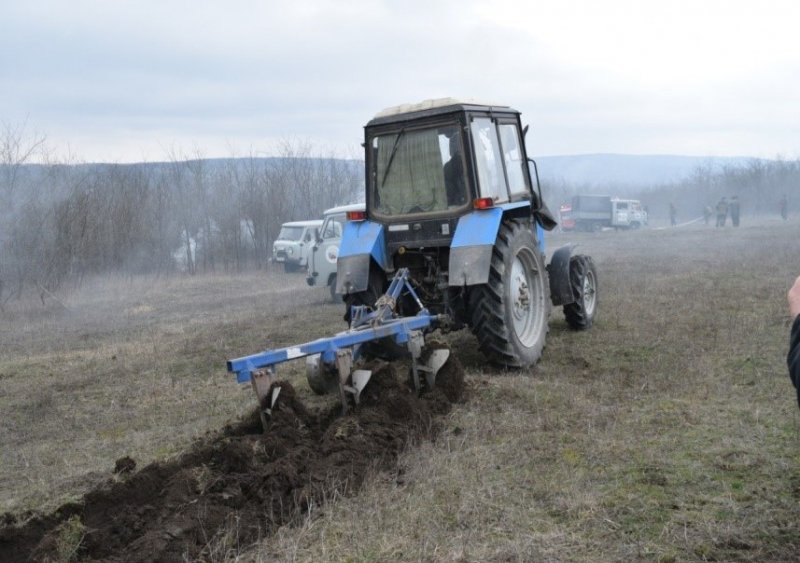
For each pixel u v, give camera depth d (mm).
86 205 21094
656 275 15141
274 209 28812
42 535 4367
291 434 5359
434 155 7645
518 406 6320
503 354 7383
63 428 7051
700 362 7445
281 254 25062
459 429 5812
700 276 14406
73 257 20406
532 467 4895
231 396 7648
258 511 4309
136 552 3834
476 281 7039
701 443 5148
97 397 8164
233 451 4906
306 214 30094
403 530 4027
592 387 6816
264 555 3844
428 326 7062
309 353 5770
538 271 8031
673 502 4219
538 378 7293
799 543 3682
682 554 3629
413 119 7656
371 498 4414
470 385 6816
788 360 2408
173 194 27891
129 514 4375
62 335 13523
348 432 5312
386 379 6059
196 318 14719
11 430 7133
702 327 9172
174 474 4805
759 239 25984
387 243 7859
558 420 5828
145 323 14508
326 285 15242
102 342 12289
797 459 4754
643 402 6262
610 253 22781
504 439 5492
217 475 4754
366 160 7977
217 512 4230
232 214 28516
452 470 4828
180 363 9617
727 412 5816
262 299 17562
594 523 4008
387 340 7004
